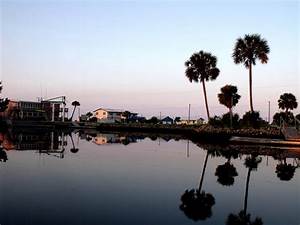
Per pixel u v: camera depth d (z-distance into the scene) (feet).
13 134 210.38
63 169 74.64
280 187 60.44
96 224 37.24
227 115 203.21
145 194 51.96
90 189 54.34
